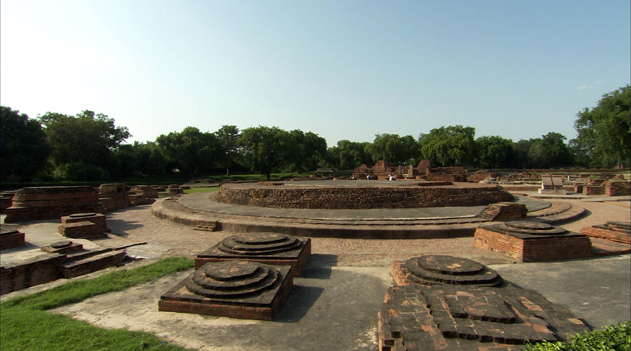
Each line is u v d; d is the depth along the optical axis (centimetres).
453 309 418
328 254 932
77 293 627
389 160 7462
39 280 824
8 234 1009
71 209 1631
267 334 485
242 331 492
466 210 1502
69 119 4556
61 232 1198
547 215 1480
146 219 1656
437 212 1452
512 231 914
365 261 860
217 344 456
